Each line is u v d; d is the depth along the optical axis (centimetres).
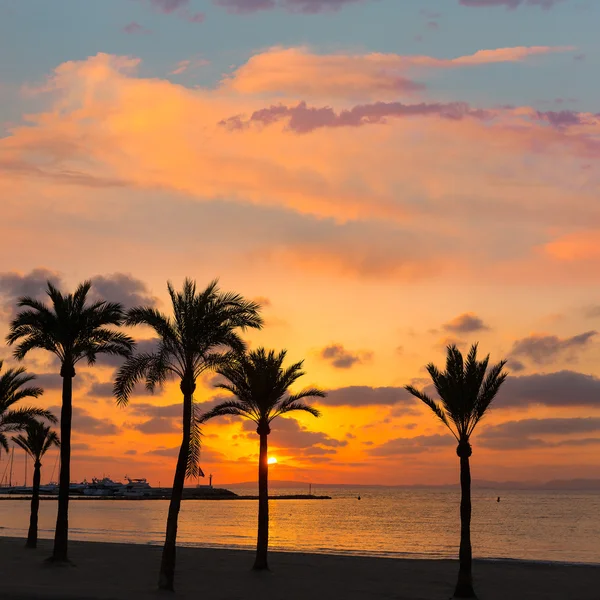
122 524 13250
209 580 4231
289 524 14725
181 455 3753
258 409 4528
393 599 3778
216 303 3884
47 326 4209
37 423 5694
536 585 4397
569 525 15475
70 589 3609
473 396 3734
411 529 13438
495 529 14025
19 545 6056
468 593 3725
